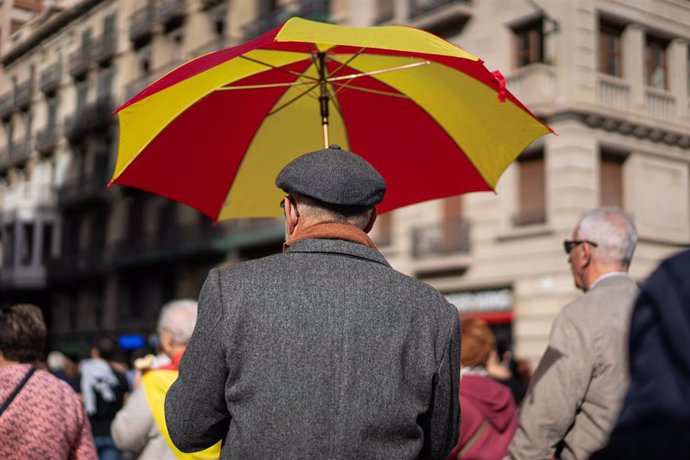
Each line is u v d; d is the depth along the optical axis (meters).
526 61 14.90
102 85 29.84
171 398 1.88
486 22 15.51
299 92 3.19
